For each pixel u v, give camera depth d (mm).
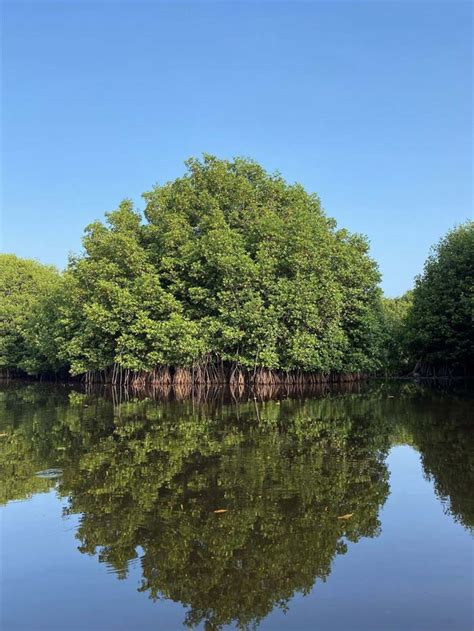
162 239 34688
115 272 34375
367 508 9039
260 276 31766
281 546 7609
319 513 8820
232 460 12391
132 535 8055
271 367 32719
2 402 26719
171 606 6129
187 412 21172
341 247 35531
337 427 16953
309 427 16984
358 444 14148
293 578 6723
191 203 35406
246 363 31922
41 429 17312
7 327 52781
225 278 31547
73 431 16781
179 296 34562
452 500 9438
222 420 18703
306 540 7805
